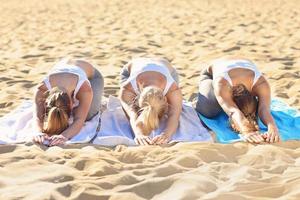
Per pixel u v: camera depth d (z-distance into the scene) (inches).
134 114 188.5
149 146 176.2
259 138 179.3
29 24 548.4
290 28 474.3
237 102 190.2
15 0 818.8
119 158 167.3
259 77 195.0
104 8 690.8
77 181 145.2
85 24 542.9
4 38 461.1
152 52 376.8
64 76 190.1
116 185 144.3
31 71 318.3
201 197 135.0
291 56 347.9
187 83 273.0
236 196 134.0
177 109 192.2
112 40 437.7
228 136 190.9
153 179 144.9
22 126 195.9
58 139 179.3
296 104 230.8
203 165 158.2
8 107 231.3
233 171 152.9
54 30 505.0
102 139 182.5
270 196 136.5
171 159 163.2
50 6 727.7
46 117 183.9
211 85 204.8
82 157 163.9
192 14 602.5
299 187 139.0
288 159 164.6
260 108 189.9
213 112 203.3
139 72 194.5
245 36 440.1
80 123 186.5
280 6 650.2
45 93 188.2
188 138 187.8
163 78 193.2
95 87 201.3
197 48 390.9
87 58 361.4
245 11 614.9
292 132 192.2
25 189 142.1
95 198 136.4
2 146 176.9
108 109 207.6
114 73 305.6
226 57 207.3
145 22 546.0
